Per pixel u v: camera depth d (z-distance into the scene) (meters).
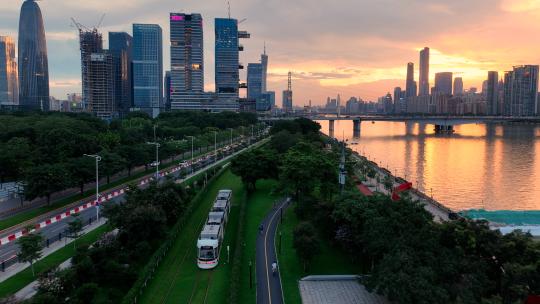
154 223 86.69
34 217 109.50
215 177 161.38
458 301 61.38
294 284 76.94
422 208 80.62
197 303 68.62
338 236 83.38
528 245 70.94
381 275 63.69
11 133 187.50
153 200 99.19
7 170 148.38
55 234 96.50
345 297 72.06
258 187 153.50
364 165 192.75
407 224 73.88
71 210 113.19
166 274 78.81
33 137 188.00
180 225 102.00
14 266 78.06
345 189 113.75
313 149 156.62
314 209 100.44
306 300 71.00
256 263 85.69
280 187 121.94
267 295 72.62
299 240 80.12
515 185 190.50
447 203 161.12
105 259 73.75
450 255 67.94
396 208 79.69
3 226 100.62
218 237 86.81
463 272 66.25
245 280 78.00
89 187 146.62
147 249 83.19
